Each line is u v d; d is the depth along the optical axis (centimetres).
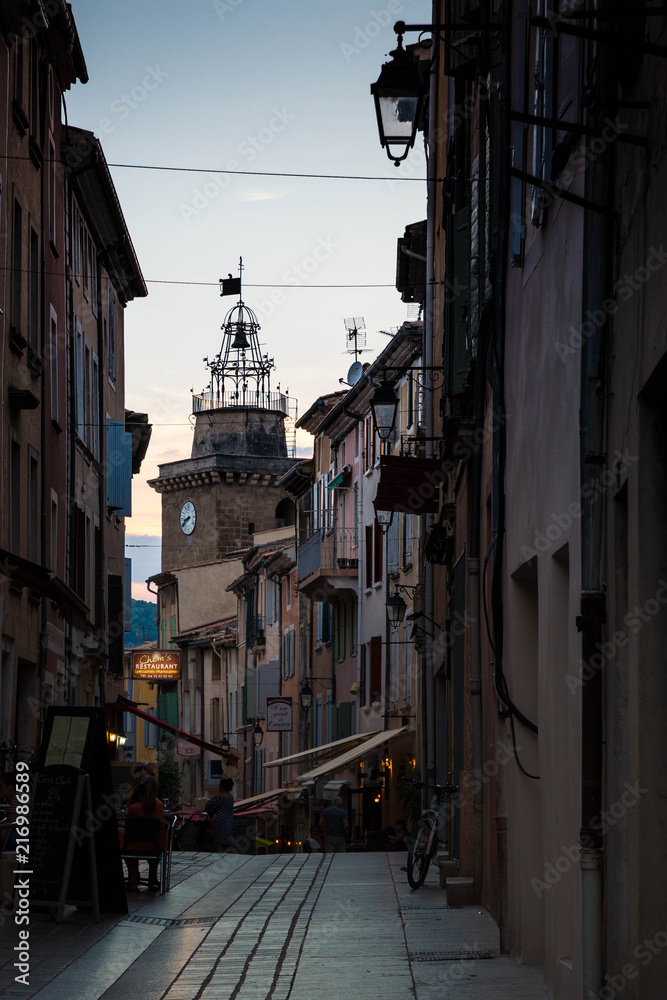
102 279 4209
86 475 3778
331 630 5912
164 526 10756
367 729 5084
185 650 9500
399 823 3566
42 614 2777
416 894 1875
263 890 1984
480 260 1611
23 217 2653
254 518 10344
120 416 4666
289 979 1116
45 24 2772
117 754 4722
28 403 2531
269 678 7331
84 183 3591
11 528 2595
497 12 1497
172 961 1234
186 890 1981
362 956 1237
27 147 2719
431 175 2694
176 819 2016
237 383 10600
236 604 9656
